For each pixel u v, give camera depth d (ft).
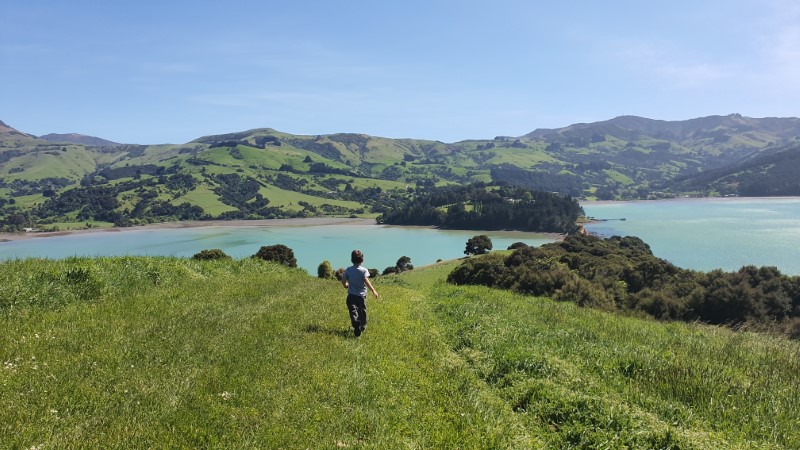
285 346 32.83
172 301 46.44
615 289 115.44
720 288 97.30
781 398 27.66
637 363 33.32
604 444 20.97
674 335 50.65
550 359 33.55
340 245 579.48
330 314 47.19
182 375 25.52
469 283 156.56
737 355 39.14
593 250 209.87
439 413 23.98
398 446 19.93
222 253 153.89
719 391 27.96
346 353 32.65
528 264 155.43
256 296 54.75
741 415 25.17
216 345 31.50
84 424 19.06
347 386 26.25
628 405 26.04
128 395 22.36
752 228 629.92
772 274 108.27
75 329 32.73
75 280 46.01
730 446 21.03
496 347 37.99
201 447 18.38
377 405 24.35
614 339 44.62
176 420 20.25
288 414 21.99
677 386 28.94
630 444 21.12
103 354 27.66
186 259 75.56
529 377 30.76
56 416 19.40
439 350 37.27
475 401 26.13
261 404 22.82
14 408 19.38
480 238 430.20
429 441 20.81
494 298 73.31
